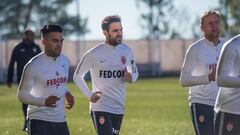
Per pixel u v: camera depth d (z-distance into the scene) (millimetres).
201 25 15055
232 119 12867
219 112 13000
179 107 34594
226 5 81812
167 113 31062
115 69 15102
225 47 12656
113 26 14992
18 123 26188
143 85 57969
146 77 77062
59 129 13641
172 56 81562
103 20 15125
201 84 14617
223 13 81562
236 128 12867
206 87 14992
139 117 29125
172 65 81750
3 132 22719
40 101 13156
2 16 97812
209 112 15055
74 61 75188
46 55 13562
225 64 12641
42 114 13484
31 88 13461
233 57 12602
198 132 15156
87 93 15016
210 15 14906
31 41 22969
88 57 15117
